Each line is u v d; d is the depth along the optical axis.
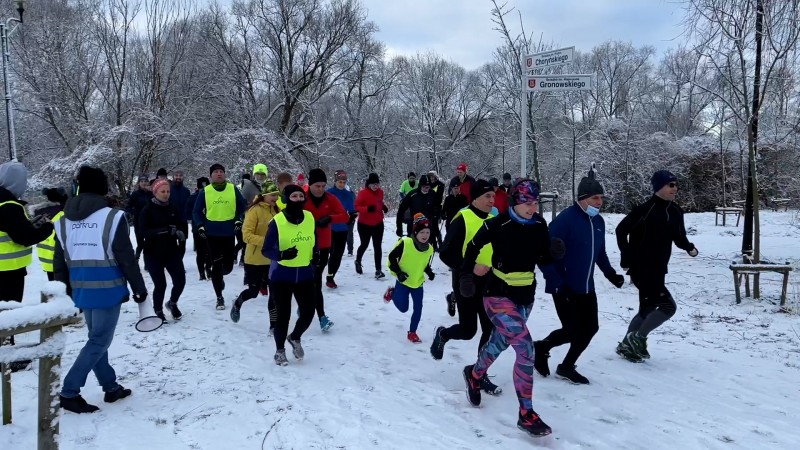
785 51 8.45
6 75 15.73
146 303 4.26
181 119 23.62
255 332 6.34
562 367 4.88
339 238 8.65
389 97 36.31
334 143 28.75
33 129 23.31
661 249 5.22
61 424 3.97
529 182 3.94
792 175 17.06
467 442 3.75
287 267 5.16
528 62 8.80
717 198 26.50
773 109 10.14
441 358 5.43
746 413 4.21
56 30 22.28
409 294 6.05
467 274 4.06
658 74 34.53
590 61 37.53
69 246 4.12
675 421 4.08
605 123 28.50
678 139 28.64
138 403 4.38
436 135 33.16
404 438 3.79
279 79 27.83
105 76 23.36
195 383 4.80
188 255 12.03
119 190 22.39
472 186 4.66
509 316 3.92
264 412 4.21
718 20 8.61
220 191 7.29
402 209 9.84
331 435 3.84
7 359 2.84
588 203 4.60
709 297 7.83
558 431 3.93
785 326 6.43
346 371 5.10
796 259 10.34
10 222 4.71
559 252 4.12
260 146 24.11
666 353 5.62
